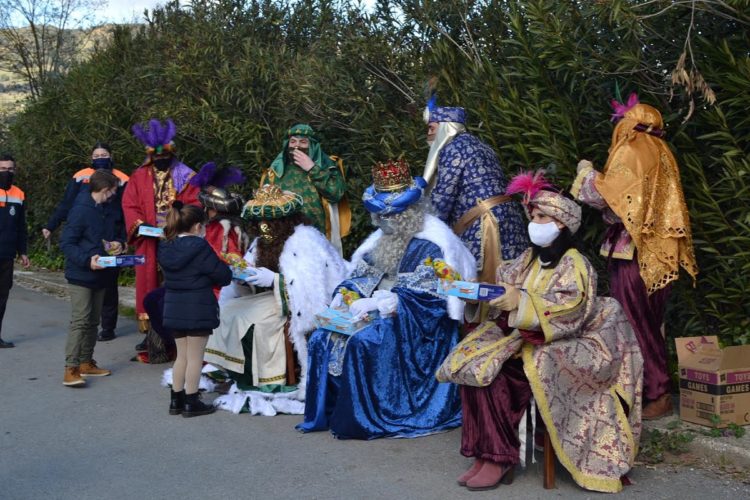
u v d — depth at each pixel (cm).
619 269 507
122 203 778
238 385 607
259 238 610
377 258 543
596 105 596
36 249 1596
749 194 529
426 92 679
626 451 418
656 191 489
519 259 448
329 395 539
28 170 1508
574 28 590
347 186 764
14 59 1973
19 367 746
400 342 521
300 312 587
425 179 605
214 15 979
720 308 579
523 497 416
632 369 428
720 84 529
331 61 814
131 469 472
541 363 411
